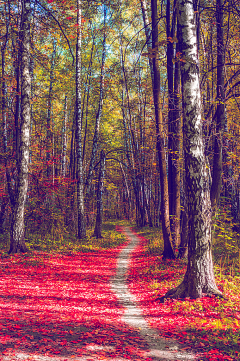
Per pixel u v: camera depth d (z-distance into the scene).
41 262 12.30
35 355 4.33
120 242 21.81
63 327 5.77
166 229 13.52
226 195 18.00
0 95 17.11
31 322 5.86
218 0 11.52
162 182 13.53
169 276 10.40
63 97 30.73
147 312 7.25
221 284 8.25
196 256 7.66
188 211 7.80
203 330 5.56
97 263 13.88
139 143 31.78
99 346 4.93
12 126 18.16
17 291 8.27
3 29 18.00
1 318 5.88
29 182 19.53
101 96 24.50
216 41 12.65
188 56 7.57
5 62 18.20
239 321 5.96
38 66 20.39
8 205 18.59
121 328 6.02
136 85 25.70
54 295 8.33
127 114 32.47
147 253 15.99
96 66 27.27
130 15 23.80
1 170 17.81
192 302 7.27
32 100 19.91
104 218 55.91
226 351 4.65
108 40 26.09
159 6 18.12
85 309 7.32
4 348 4.45
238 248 12.00
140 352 4.80
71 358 4.36
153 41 12.93
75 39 22.94
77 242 18.73
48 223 20.67
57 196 21.92
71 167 28.03
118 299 8.60
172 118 13.50
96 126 24.39
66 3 15.89
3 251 13.59
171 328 5.92
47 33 16.47
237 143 16.92
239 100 16.48
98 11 22.56
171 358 4.57
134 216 53.34
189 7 7.57
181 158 13.12
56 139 29.67
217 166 11.80
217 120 11.78
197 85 7.66
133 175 32.66
